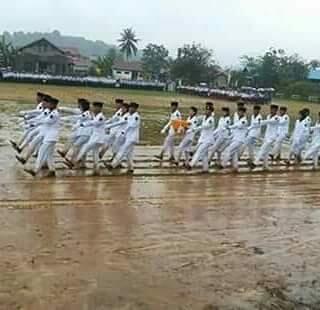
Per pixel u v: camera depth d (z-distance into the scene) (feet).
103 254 30.60
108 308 24.54
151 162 58.54
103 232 34.27
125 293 26.17
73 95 156.76
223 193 48.06
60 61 298.97
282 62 314.35
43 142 46.85
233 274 29.86
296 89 249.55
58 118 47.55
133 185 47.60
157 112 123.95
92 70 316.19
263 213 42.63
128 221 37.01
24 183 44.27
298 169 63.21
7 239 31.32
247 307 26.14
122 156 52.54
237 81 293.23
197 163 56.65
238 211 42.47
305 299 27.71
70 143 53.01
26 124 51.55
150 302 25.54
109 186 46.29
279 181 55.67
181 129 57.88
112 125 51.78
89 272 27.99
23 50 295.69
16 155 53.16
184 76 289.74
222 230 37.22
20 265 27.94
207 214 40.75
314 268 31.91
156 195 44.93
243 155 68.28
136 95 183.11
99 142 50.08
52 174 47.98
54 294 25.21
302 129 65.62
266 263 31.96
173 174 53.88
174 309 25.12
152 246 32.76
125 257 30.55
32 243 31.09
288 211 43.98
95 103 50.55
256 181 54.60
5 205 37.91
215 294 27.14
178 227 36.91
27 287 25.63
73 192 42.98
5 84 182.80
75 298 25.07
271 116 62.18
